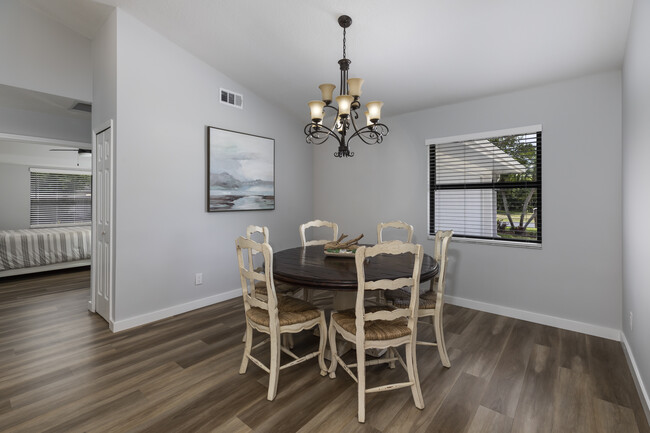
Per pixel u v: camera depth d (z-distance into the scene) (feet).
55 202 21.25
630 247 7.26
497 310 10.75
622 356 7.82
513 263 10.44
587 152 9.07
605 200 8.83
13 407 5.88
